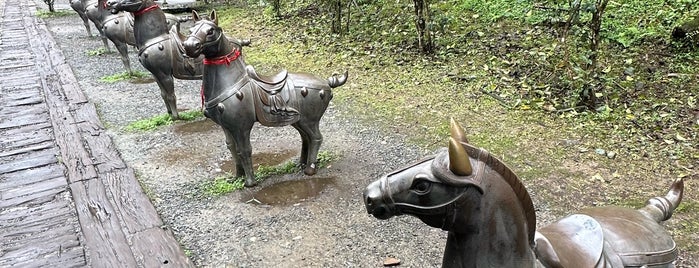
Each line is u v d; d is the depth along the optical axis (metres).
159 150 5.29
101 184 4.49
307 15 10.59
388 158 4.75
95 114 6.35
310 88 4.20
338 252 3.42
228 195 4.28
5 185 4.64
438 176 1.62
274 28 10.12
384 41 8.27
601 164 4.35
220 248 3.56
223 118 4.02
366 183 4.33
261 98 4.05
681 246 3.23
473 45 7.54
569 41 6.71
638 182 4.04
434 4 9.15
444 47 7.66
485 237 1.67
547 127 5.12
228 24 10.98
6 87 7.74
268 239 3.62
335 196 4.15
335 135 5.35
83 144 5.43
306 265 3.31
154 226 3.80
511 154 4.61
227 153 5.15
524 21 7.92
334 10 9.07
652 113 5.20
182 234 3.75
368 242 3.51
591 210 2.38
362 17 9.47
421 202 1.68
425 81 6.63
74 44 10.58
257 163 4.87
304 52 8.43
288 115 4.14
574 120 5.21
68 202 4.30
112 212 4.02
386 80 6.83
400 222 3.72
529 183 4.10
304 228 3.73
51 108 6.63
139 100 7.01
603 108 5.32
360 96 6.40
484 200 1.63
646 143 4.64
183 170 4.80
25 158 5.22
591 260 1.91
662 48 6.50
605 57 6.46
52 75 8.19
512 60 6.83
